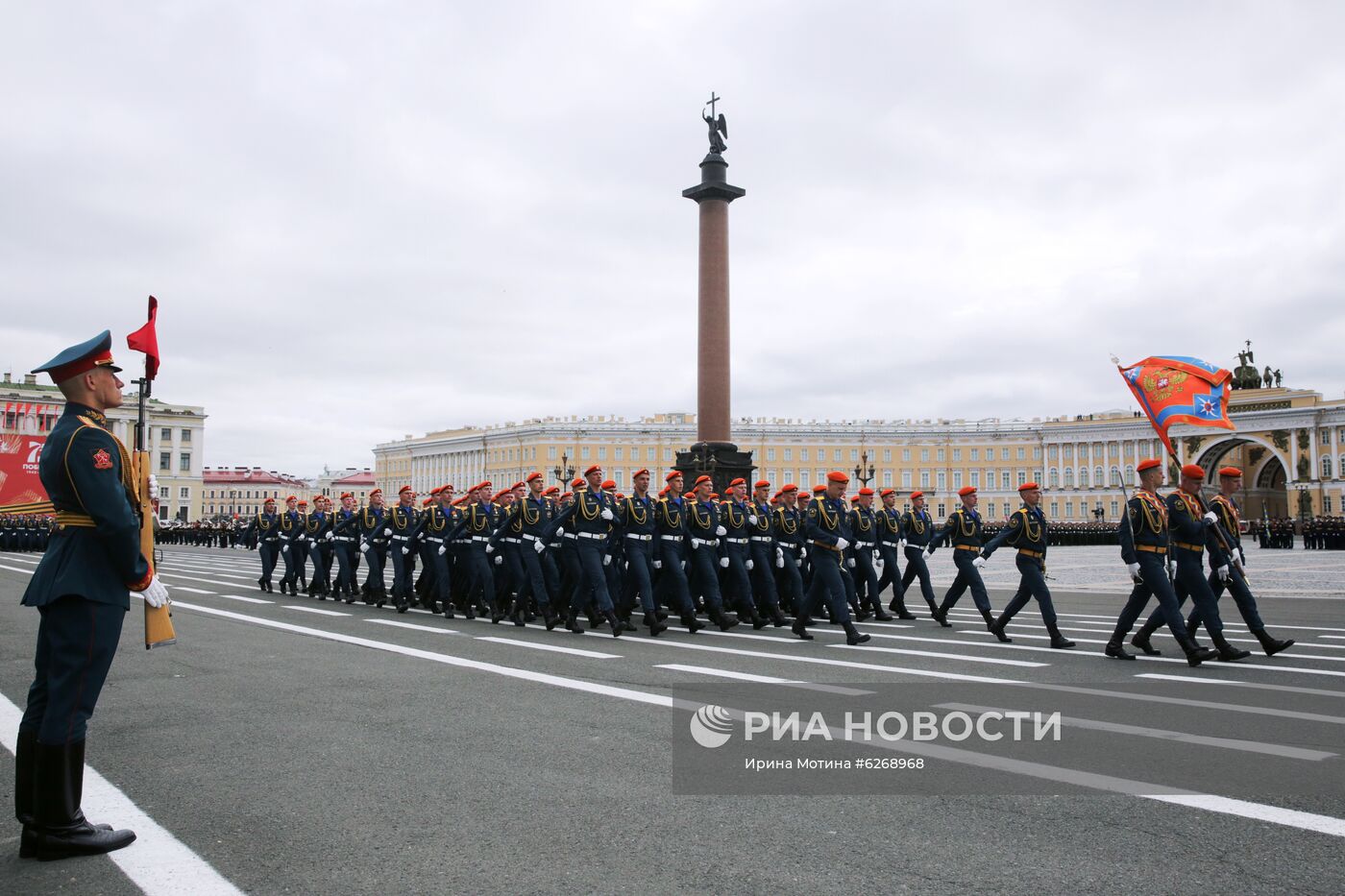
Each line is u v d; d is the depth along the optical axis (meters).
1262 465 111.12
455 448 134.88
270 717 8.09
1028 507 13.00
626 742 7.17
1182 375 17.98
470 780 6.21
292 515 23.06
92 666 5.07
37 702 5.09
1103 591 23.25
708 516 15.02
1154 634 14.42
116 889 4.54
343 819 5.46
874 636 14.14
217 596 21.52
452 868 4.73
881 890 4.43
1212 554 11.52
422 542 18.23
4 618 16.48
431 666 10.91
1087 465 116.12
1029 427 119.25
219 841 5.14
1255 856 4.85
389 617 17.30
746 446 116.19
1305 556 45.53
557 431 116.44
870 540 16.72
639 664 11.04
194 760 6.75
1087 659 11.59
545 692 9.16
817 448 117.62
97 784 6.20
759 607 16.33
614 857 4.87
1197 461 108.19
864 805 5.68
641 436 117.00
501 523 16.02
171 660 11.40
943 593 22.56
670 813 5.53
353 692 9.21
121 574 5.21
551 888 4.48
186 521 115.00
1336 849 4.94
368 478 176.12
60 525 5.20
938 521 118.81
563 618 16.08
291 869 4.74
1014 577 28.23
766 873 4.65
